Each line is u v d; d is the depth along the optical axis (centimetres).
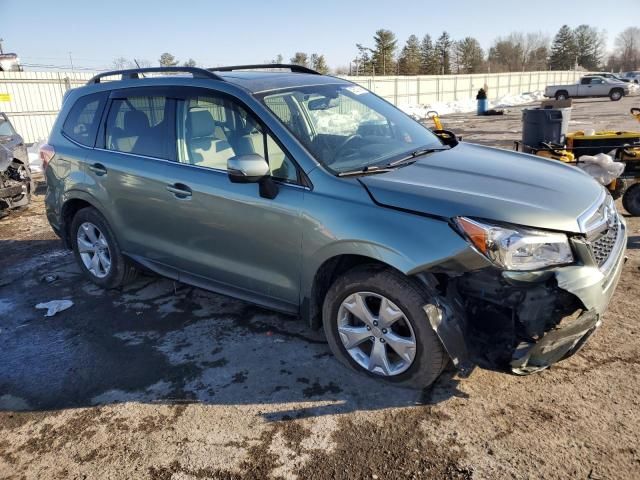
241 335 395
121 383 343
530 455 259
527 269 268
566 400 297
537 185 313
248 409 308
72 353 384
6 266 579
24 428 306
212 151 375
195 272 401
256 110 352
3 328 430
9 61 2095
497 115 2753
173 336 400
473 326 295
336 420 294
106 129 454
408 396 310
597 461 252
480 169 337
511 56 11169
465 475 250
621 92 3503
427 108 3525
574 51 11156
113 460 276
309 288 333
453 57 9769
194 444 283
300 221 322
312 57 7325
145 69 438
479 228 269
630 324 373
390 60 8438
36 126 2122
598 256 290
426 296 288
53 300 477
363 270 309
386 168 332
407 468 257
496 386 314
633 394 298
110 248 468
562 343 276
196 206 377
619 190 602
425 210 285
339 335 331
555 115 661
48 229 726
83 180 463
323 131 360
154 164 408
